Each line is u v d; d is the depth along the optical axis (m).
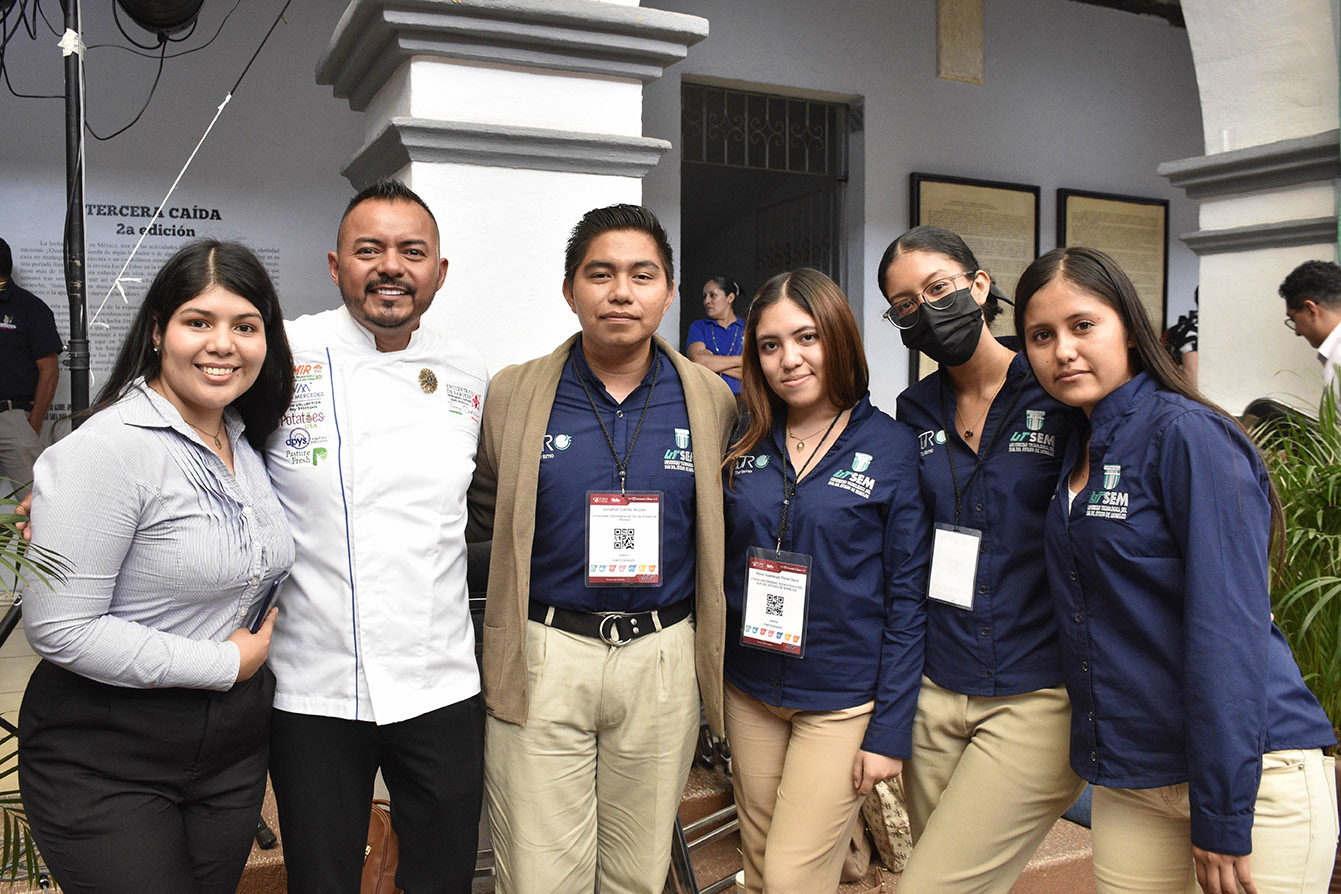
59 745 1.35
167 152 4.21
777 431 1.83
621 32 2.46
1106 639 1.48
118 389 1.43
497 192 2.42
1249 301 3.74
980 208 5.65
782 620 1.74
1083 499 1.49
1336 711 2.21
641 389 1.83
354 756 1.63
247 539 1.46
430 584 1.65
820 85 5.21
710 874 2.45
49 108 4.05
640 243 1.71
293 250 4.45
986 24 5.62
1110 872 1.53
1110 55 6.01
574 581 1.74
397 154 2.43
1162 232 6.22
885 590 1.79
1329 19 3.39
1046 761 1.64
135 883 1.34
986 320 1.71
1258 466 1.41
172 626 1.41
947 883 1.68
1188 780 1.37
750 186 6.27
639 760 1.78
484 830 2.35
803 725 1.78
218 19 4.25
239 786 1.50
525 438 1.74
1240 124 3.69
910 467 1.79
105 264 4.14
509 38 2.37
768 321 1.75
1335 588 2.05
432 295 1.72
